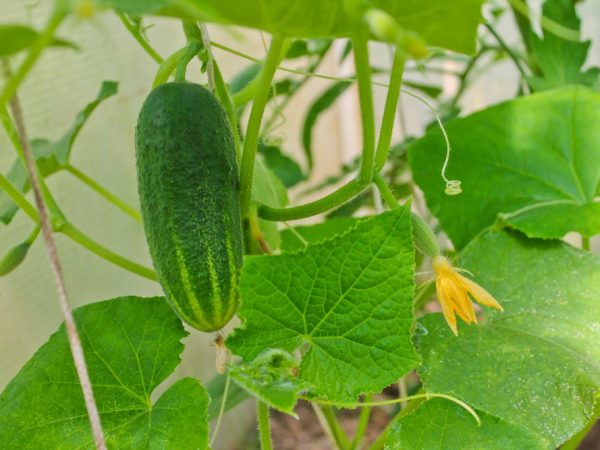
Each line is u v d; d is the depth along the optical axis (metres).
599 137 0.43
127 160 0.64
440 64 0.92
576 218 0.39
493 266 0.38
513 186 0.43
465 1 0.23
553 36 0.52
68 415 0.32
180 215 0.28
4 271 0.38
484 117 0.44
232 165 0.29
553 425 0.31
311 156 0.70
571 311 0.36
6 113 0.39
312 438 0.83
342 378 0.29
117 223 0.64
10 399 0.32
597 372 0.33
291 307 0.29
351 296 0.28
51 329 0.57
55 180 0.55
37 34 0.19
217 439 0.78
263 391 0.26
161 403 0.31
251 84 0.39
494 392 0.32
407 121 0.92
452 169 0.43
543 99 0.44
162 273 0.29
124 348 0.33
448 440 0.31
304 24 0.22
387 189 0.30
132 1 0.18
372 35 0.25
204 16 0.19
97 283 0.62
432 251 0.30
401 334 0.29
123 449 0.30
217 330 0.30
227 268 0.28
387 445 0.31
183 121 0.28
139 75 0.63
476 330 0.35
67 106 0.55
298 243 0.52
